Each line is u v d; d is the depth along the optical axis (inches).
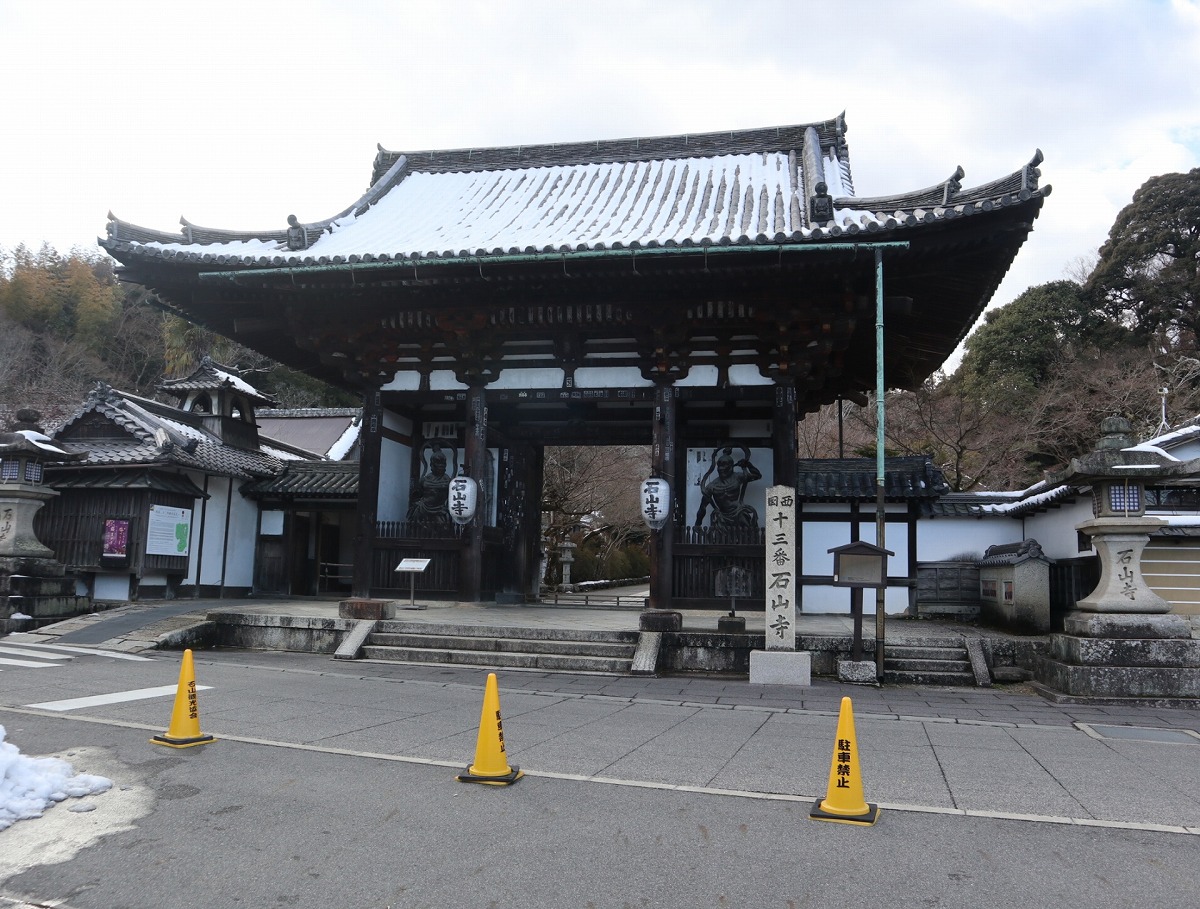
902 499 742.5
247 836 204.7
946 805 235.0
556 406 777.6
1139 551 449.1
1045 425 1301.7
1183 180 1487.5
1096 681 416.8
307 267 579.8
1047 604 596.7
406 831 209.0
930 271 545.3
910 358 743.7
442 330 643.5
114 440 745.6
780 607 471.5
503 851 196.5
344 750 287.0
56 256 2143.2
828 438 1475.1
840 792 221.9
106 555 706.2
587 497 1339.8
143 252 613.0
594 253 532.7
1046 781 262.1
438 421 768.3
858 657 467.2
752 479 678.5
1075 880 182.7
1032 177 478.6
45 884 175.9
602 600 1105.4
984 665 469.7
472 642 522.3
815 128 807.7
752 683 457.7
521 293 601.9
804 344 610.9
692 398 626.5
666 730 329.1
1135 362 1327.5
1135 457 441.7
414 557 676.7
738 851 197.8
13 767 228.7
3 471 640.4
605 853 195.8
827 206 542.6
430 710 362.0
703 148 834.8
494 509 772.0
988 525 755.4
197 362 1781.5
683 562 611.2
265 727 320.5
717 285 569.9
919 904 170.4
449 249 610.5
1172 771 277.4
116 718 328.8
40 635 563.8
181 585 764.6
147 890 173.9
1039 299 1544.0
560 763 274.1
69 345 1770.4
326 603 773.9
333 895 172.6
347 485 838.5
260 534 868.6
